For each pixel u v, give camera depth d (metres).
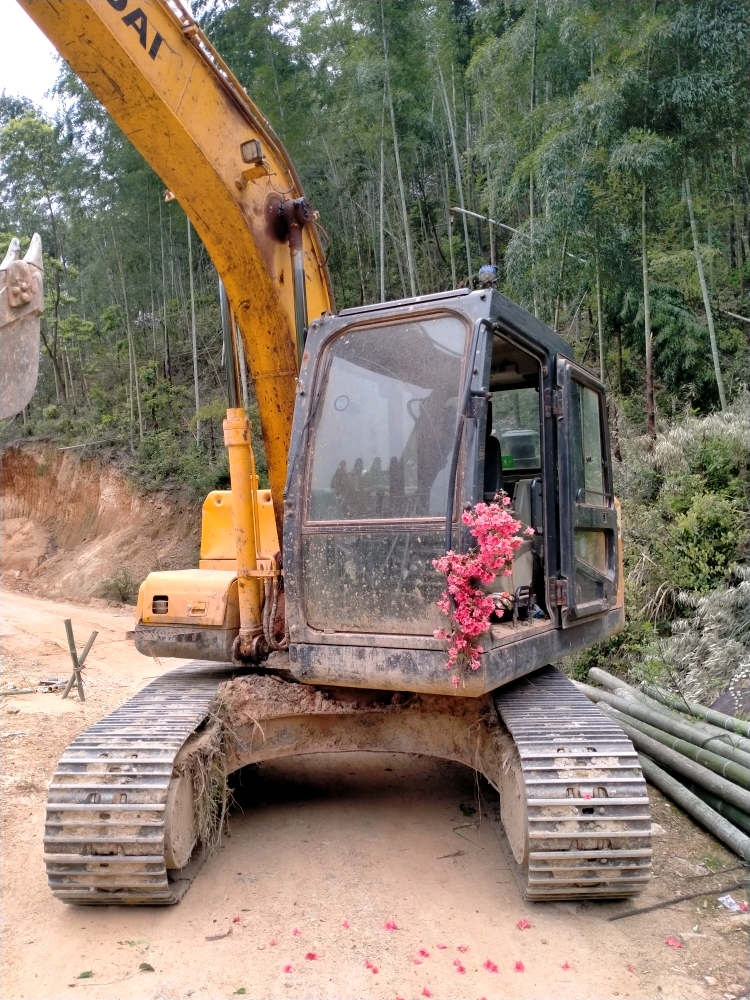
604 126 10.66
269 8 17.44
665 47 10.52
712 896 3.66
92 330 29.80
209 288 29.09
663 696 6.23
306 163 20.83
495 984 2.94
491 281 3.84
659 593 8.22
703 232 16.03
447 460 3.59
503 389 5.33
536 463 5.21
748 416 9.99
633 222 11.91
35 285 2.98
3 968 3.13
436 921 3.42
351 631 3.70
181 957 3.16
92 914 3.55
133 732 3.76
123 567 19.97
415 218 25.08
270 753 4.29
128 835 3.36
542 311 13.55
